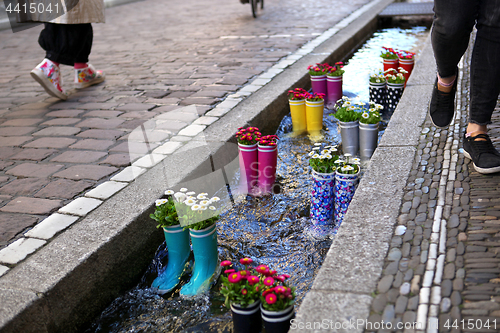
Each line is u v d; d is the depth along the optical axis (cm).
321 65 430
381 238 177
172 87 446
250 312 163
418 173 226
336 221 241
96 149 310
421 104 327
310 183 287
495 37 206
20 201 244
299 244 230
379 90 394
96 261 196
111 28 866
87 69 468
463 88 361
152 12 1077
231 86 432
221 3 1153
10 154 311
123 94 436
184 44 658
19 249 199
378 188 216
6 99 449
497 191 201
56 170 281
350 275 158
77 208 232
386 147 262
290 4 1017
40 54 670
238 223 250
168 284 210
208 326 182
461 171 223
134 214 222
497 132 261
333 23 738
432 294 145
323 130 364
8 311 160
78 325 188
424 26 776
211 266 207
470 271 153
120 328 190
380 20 812
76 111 395
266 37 662
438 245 169
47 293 171
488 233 172
